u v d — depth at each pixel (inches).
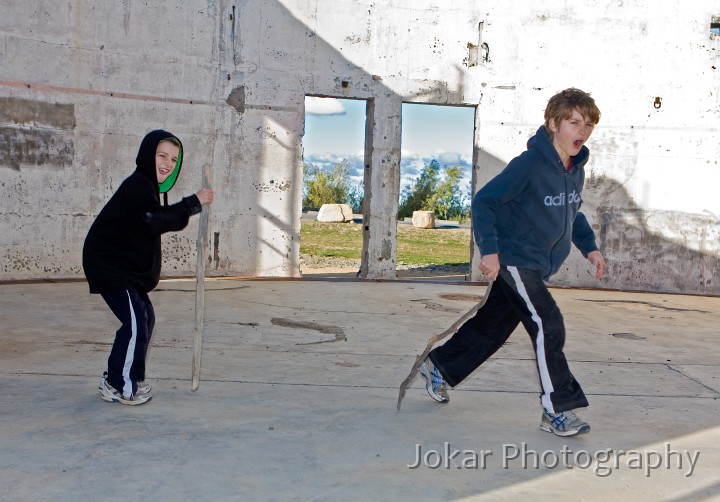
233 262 435.2
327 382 178.1
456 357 154.7
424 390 173.5
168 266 422.0
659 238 461.1
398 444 131.5
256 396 161.5
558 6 460.1
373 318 290.5
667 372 208.2
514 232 139.6
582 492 111.9
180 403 153.3
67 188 397.4
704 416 159.8
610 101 460.4
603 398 174.1
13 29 376.5
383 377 186.2
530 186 135.3
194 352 162.9
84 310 281.3
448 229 880.9
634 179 461.1
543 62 462.0
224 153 431.2
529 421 150.3
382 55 449.7
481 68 460.1
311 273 490.3
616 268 462.9
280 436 133.3
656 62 458.3
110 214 147.9
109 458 118.7
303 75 442.0
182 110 421.7
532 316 138.5
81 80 397.7
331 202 1216.8
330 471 116.7
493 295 150.0
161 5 414.0
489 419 150.4
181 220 148.6
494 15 458.9
